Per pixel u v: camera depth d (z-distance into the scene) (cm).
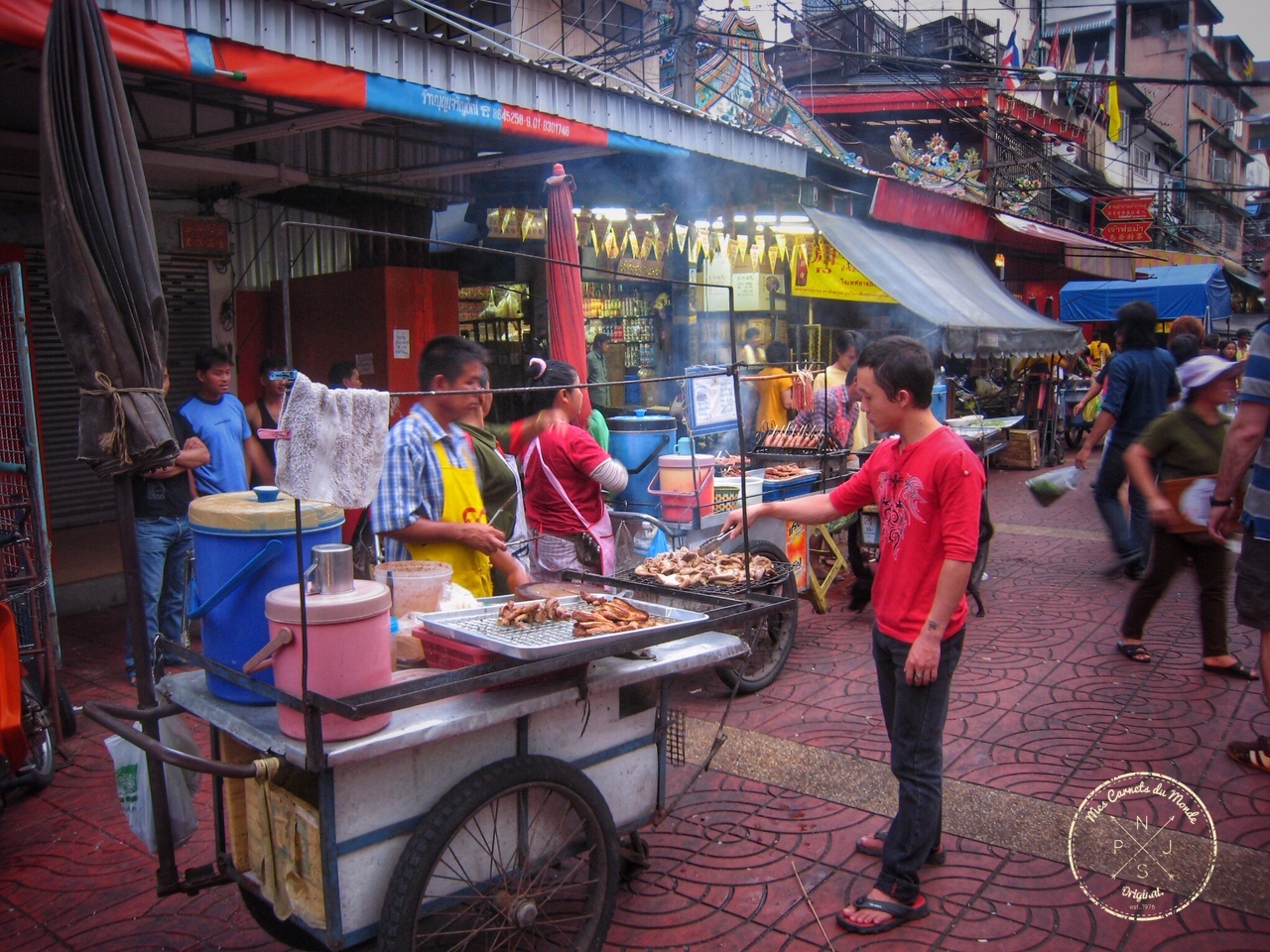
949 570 285
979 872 335
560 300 647
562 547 440
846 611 675
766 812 383
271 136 618
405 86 500
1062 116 2430
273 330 816
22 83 541
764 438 695
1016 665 551
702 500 525
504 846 263
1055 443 1433
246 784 264
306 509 259
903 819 302
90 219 266
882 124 2002
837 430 688
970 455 289
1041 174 1889
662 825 373
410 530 350
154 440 268
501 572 422
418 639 281
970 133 1977
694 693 517
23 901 337
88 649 608
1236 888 321
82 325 264
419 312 778
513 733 266
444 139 840
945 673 299
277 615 227
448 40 514
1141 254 1714
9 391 476
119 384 267
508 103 562
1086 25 3625
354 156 803
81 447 264
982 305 1118
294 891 242
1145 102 3256
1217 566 518
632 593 350
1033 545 889
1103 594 711
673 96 1082
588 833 277
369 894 236
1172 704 484
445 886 249
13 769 391
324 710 211
